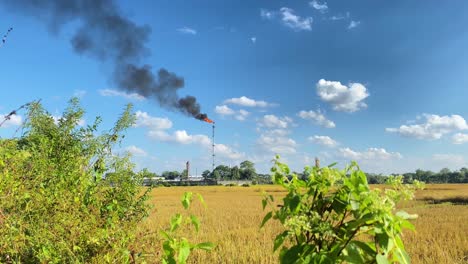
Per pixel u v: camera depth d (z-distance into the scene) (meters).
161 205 36.22
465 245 13.06
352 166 2.48
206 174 147.88
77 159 5.59
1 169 4.71
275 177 2.61
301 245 2.43
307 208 2.51
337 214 2.54
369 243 2.49
